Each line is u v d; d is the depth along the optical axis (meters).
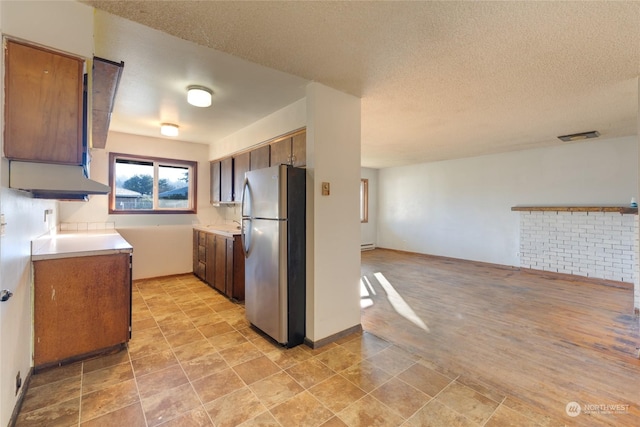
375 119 3.66
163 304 3.68
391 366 2.29
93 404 1.83
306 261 2.71
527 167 5.67
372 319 3.27
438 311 3.50
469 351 2.54
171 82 2.65
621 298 3.99
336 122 2.75
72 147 1.60
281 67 2.31
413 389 2.00
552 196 5.36
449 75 2.44
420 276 5.25
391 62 2.22
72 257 2.26
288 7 1.60
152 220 4.81
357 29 1.81
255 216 2.92
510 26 1.77
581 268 4.98
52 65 1.54
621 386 2.04
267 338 2.78
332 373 2.20
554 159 5.34
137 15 1.68
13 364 1.66
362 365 2.31
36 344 2.12
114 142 4.47
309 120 2.65
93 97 2.42
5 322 1.51
